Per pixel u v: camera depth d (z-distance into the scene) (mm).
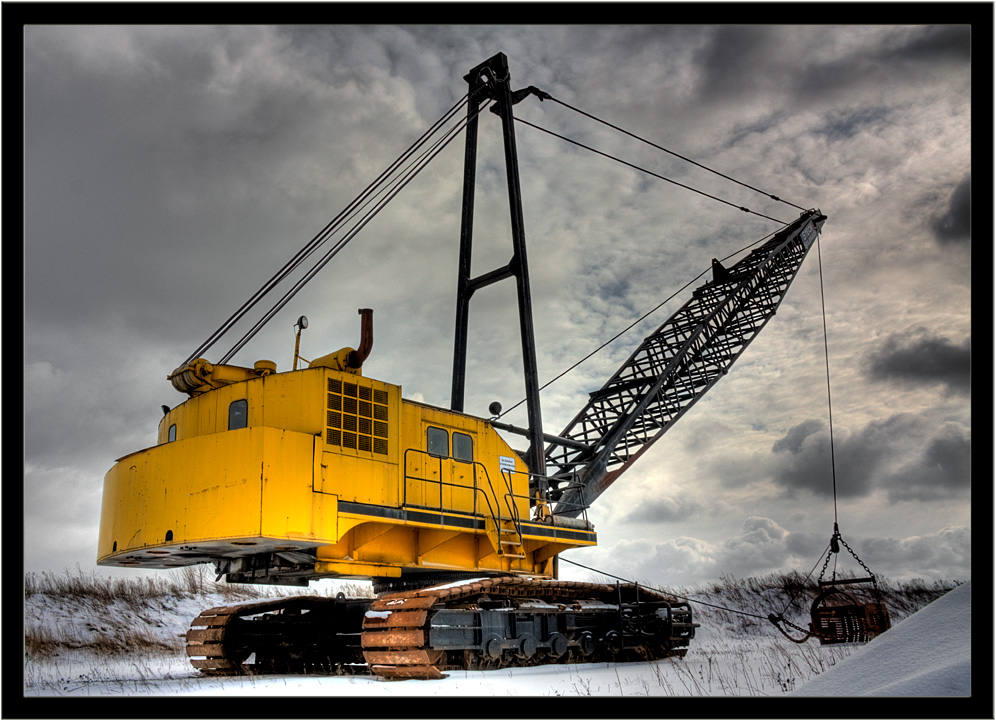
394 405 14914
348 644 15891
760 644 21188
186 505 12789
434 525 14859
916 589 31531
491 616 14203
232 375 14539
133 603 24484
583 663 15789
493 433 17172
